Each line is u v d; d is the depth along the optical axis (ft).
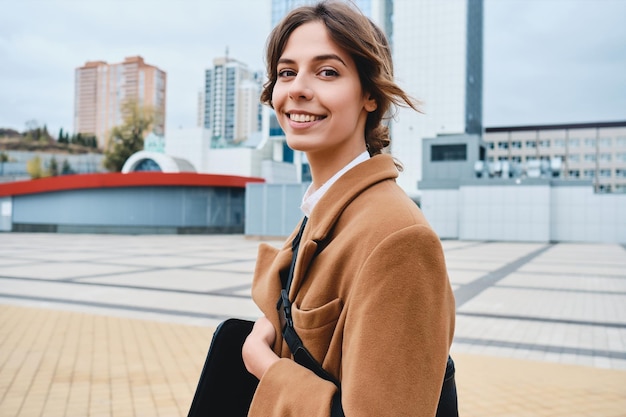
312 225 3.26
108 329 19.90
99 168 269.23
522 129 267.39
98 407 11.94
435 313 2.63
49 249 63.21
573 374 15.11
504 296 29.81
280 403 2.84
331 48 3.21
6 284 32.27
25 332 19.17
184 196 105.40
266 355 3.14
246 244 77.05
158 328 20.24
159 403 12.23
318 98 3.21
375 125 3.70
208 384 3.41
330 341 2.92
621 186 255.09
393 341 2.54
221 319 22.26
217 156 179.22
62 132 283.79
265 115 190.60
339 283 2.92
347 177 3.23
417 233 2.65
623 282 36.40
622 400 12.96
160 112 381.19
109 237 94.68
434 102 198.59
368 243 2.77
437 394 2.61
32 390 12.97
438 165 111.86
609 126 256.93
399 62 203.31
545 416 11.87
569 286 34.27
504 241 95.40
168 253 58.70
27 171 229.04
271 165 148.66
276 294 3.52
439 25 199.62
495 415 11.92
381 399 2.48
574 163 261.03
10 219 107.86
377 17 201.57
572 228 94.99
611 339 19.58
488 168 107.76
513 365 16.06
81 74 401.29
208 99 404.77
